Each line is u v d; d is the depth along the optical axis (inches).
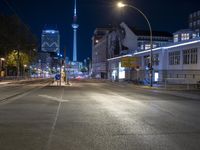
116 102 818.2
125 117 530.0
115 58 4106.8
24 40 3444.9
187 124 460.4
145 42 3801.7
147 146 318.3
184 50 2253.9
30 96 1000.2
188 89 1595.7
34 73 5969.5
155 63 2674.7
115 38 4547.2
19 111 599.2
